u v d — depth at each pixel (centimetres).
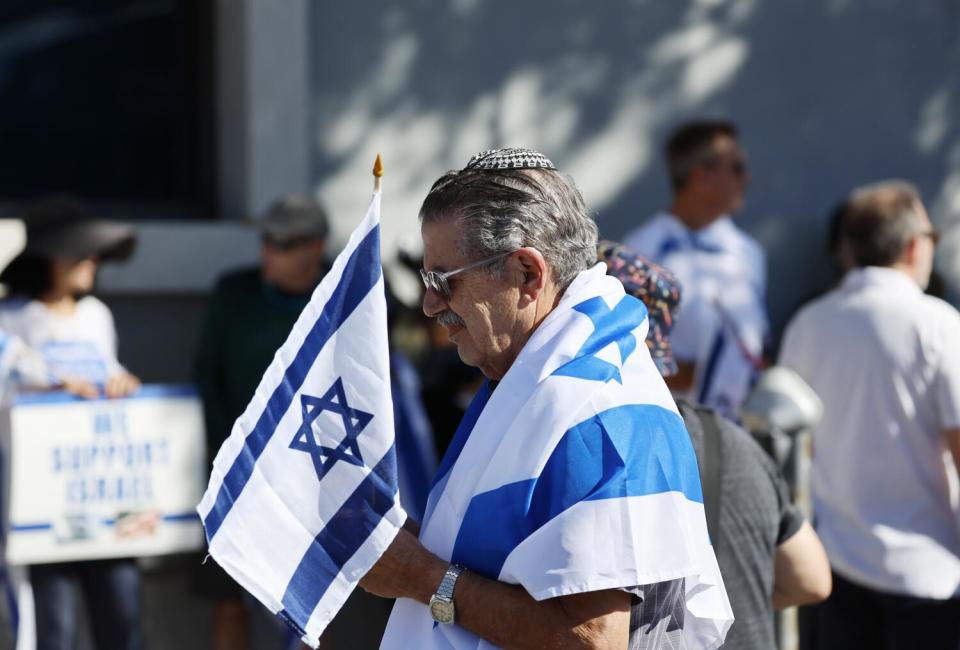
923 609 795
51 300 936
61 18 1121
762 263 1077
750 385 1020
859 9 1278
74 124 1128
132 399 931
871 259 819
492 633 428
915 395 783
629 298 467
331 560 441
